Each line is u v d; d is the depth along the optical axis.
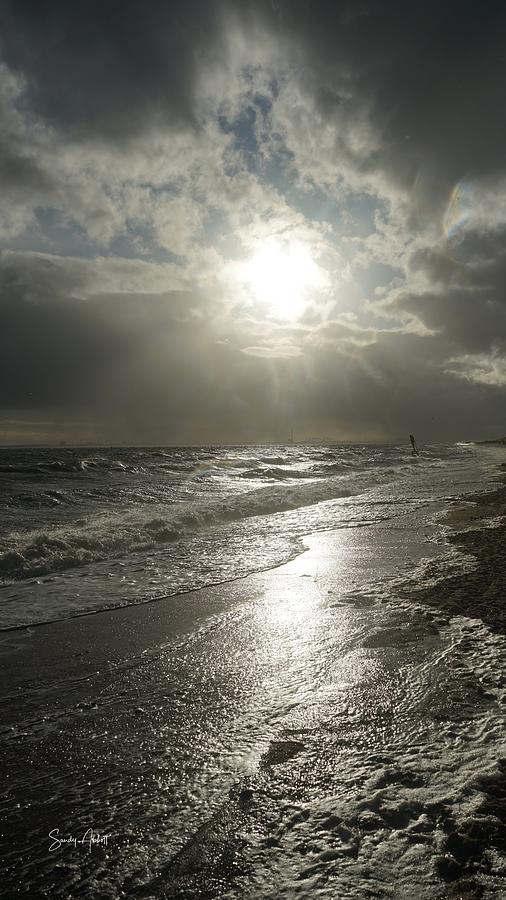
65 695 4.22
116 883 2.33
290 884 2.30
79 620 6.11
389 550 9.81
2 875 2.38
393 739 3.48
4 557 8.63
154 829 2.68
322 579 7.83
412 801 2.83
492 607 6.27
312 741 3.48
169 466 34.56
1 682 4.46
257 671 4.65
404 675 4.47
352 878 2.32
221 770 3.18
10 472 27.47
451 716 3.76
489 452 78.94
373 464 43.22
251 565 8.84
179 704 4.05
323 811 2.78
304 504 17.44
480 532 11.51
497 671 4.49
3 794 2.97
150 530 11.38
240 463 38.88
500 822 2.65
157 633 5.66
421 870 2.36
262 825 2.69
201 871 2.39
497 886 2.26
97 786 3.05
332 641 5.32
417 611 6.18
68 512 15.05
